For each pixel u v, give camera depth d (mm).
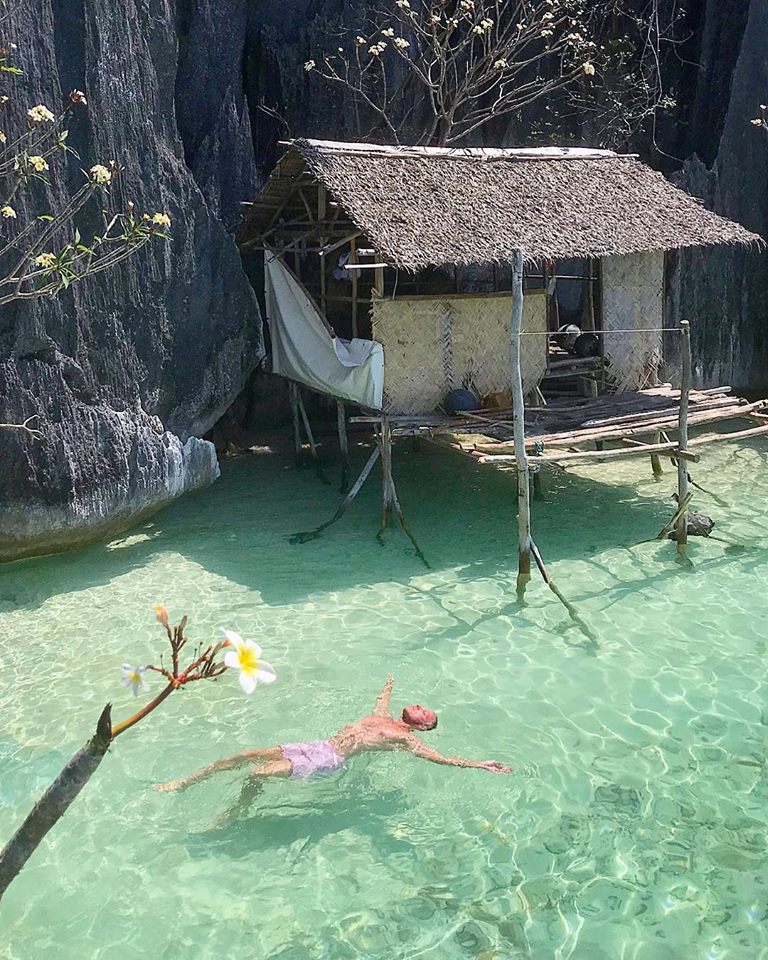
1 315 11547
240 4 16672
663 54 19953
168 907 6539
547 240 12633
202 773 7582
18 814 7445
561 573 11914
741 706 8891
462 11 17109
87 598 11352
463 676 9461
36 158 9438
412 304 12930
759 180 19969
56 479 12016
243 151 17188
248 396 18359
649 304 14773
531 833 7246
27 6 11516
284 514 14375
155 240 13484
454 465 16750
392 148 13508
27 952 6188
